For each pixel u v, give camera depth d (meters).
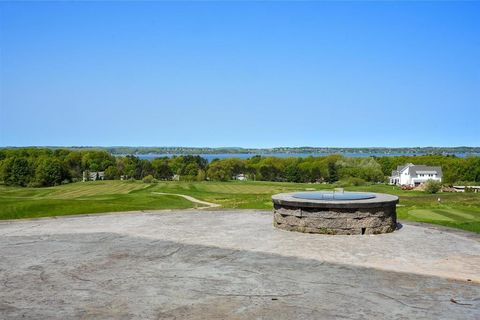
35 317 6.25
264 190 63.50
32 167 95.50
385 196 13.62
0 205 25.09
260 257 9.64
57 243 11.17
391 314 6.34
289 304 6.74
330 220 12.21
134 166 118.62
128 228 13.42
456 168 101.38
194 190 62.38
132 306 6.67
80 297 7.08
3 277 8.18
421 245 10.85
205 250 10.32
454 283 7.77
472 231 13.38
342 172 100.69
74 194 60.09
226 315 6.30
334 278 8.07
